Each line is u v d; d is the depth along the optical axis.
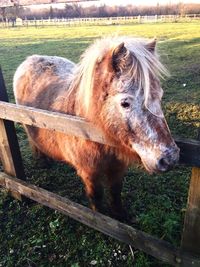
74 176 3.48
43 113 2.21
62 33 16.95
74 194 3.18
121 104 1.76
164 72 1.86
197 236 1.78
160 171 1.65
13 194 3.11
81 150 2.35
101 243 2.51
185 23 19.14
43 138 2.96
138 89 1.71
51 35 16.19
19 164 2.92
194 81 6.24
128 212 2.83
